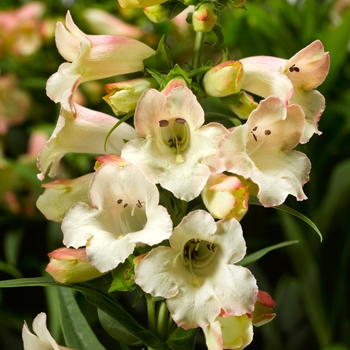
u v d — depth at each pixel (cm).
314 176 73
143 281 42
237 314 42
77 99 70
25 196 73
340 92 77
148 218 43
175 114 43
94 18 76
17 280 45
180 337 46
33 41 75
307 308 71
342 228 71
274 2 79
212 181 44
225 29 79
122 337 47
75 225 43
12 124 79
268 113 43
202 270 44
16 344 71
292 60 44
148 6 45
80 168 69
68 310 49
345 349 64
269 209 75
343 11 87
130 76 71
